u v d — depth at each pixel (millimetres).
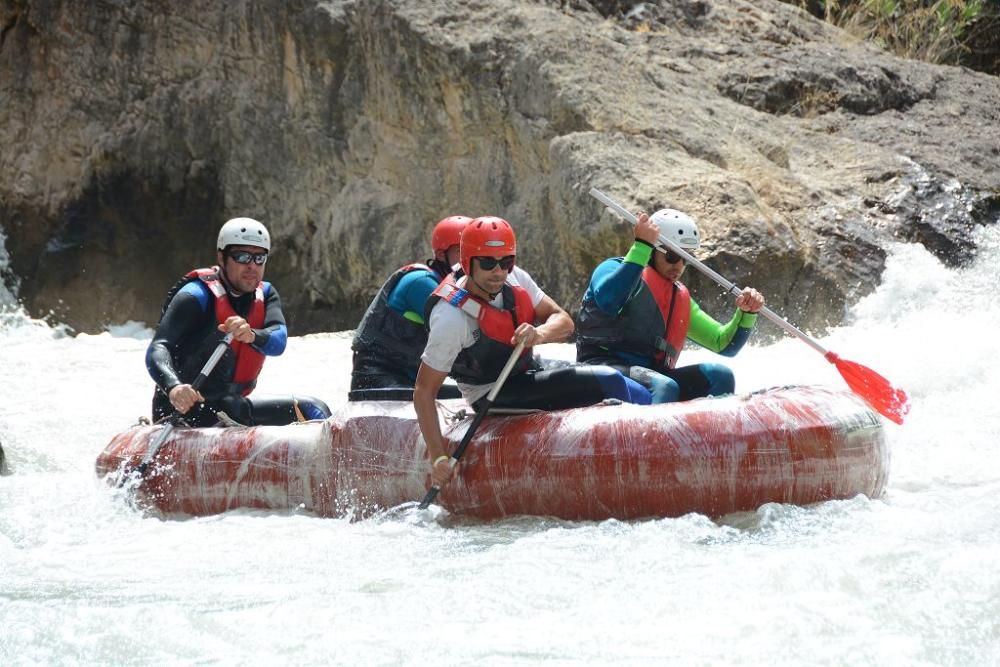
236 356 19625
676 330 19547
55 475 20078
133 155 43906
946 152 39438
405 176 38812
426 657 10898
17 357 30547
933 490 17297
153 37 43531
